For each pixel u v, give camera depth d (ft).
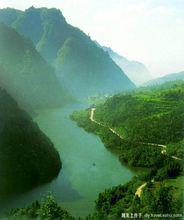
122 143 526.57
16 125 425.69
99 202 302.45
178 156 445.37
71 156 478.59
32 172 389.19
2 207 321.93
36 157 408.05
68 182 383.65
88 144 546.67
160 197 254.27
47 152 428.15
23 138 415.85
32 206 277.44
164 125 555.69
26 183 375.25
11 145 397.60
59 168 425.69
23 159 394.11
